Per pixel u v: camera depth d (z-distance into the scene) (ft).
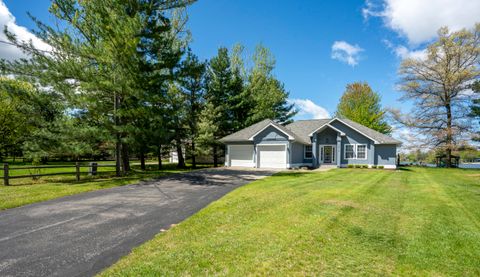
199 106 92.12
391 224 19.24
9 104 77.97
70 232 17.75
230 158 80.64
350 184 40.34
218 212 22.43
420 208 24.34
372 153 76.13
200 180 45.09
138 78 45.01
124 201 27.68
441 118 92.12
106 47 42.70
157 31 49.08
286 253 13.88
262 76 114.21
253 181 44.04
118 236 17.03
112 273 11.83
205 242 15.43
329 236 16.52
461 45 87.40
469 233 17.40
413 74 94.94
